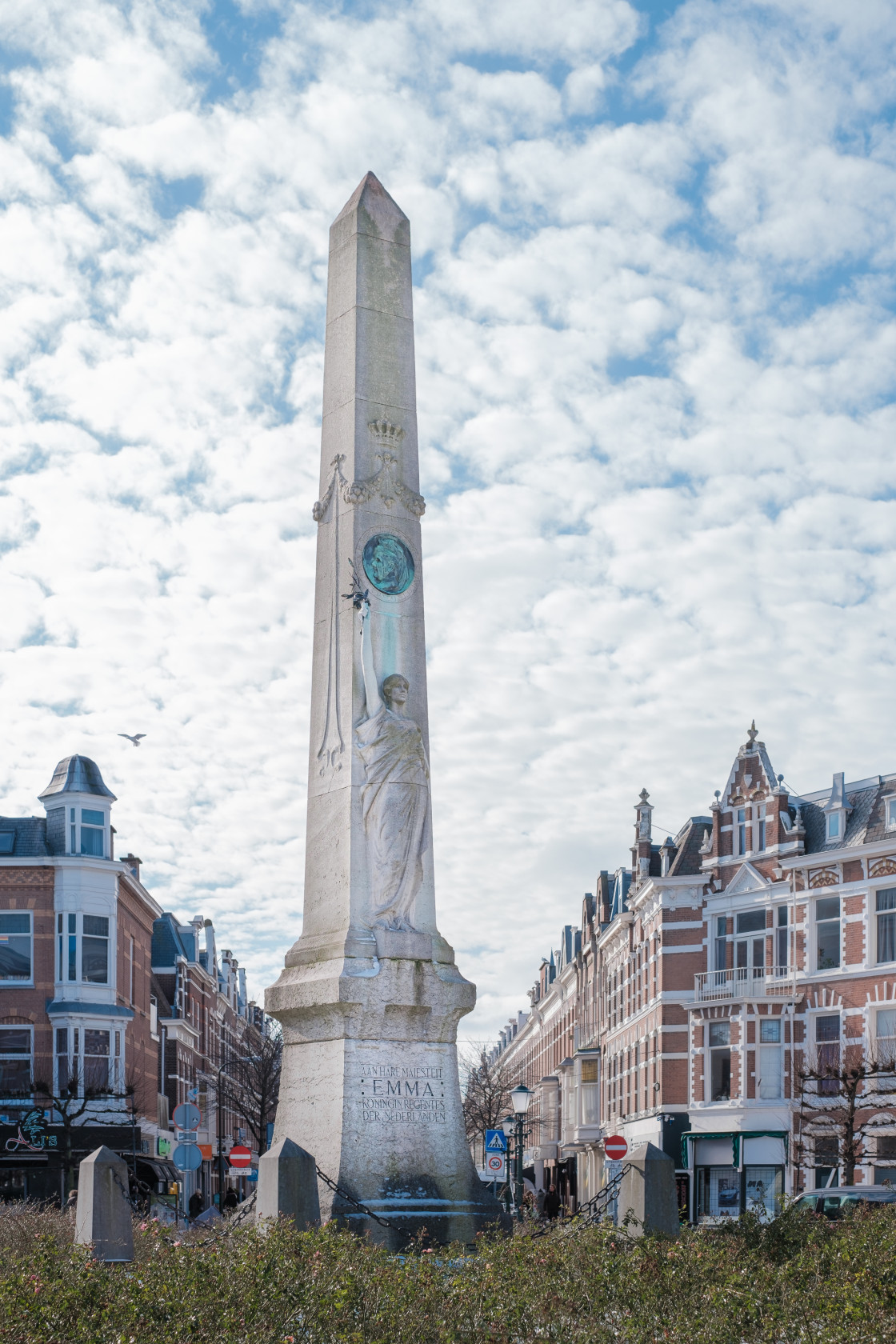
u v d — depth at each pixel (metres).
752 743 61.19
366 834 24.20
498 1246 17.00
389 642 25.28
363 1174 22.38
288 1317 12.89
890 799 55.75
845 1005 55.28
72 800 62.59
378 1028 23.23
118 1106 60.47
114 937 62.53
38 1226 21.81
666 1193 19.02
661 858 67.38
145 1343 11.99
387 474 25.94
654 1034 62.72
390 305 26.72
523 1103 42.56
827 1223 20.36
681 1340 12.71
